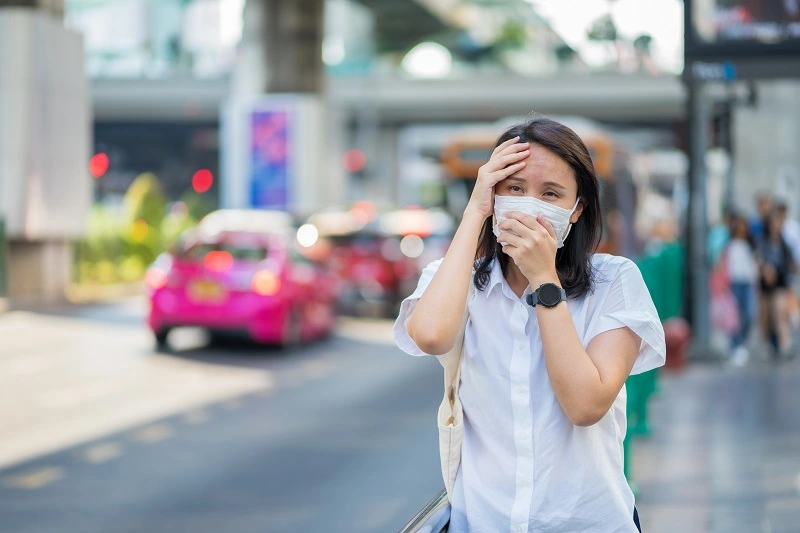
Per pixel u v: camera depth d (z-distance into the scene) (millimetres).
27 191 35781
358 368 23281
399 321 4363
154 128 128875
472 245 4078
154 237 49500
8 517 11008
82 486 12398
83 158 38719
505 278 4219
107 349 25188
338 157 104188
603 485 4082
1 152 35844
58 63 37250
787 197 39906
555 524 4043
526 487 4059
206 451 14453
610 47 48781
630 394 11438
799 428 15820
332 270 33938
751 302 24516
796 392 19531
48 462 13664
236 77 68125
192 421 16656
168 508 11422
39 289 36750
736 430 15727
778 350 24562
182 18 114750
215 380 21125
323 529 10609
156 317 24938
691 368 23141
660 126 108750
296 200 63781
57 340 26719
